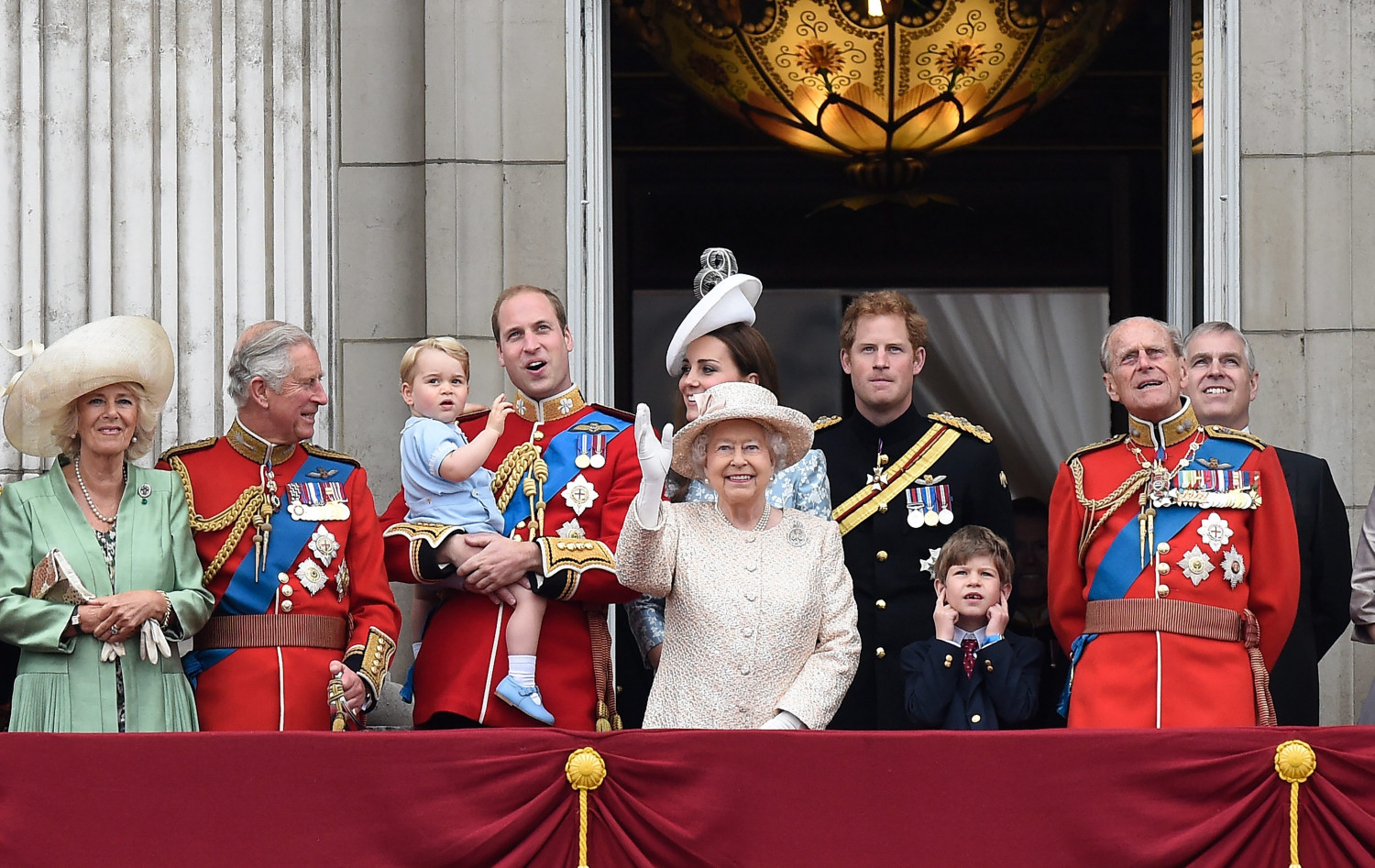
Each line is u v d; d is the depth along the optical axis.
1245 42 26.72
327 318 27.30
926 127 34.56
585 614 20.67
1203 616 19.86
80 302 26.56
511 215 26.77
